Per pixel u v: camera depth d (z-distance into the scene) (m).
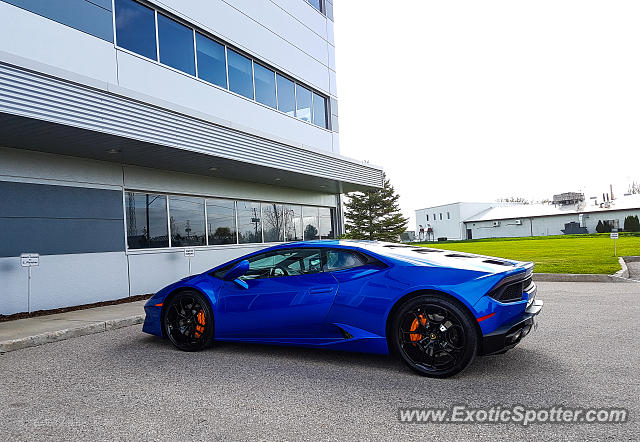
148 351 4.82
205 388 3.52
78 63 8.02
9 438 2.68
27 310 7.56
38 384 3.78
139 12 9.35
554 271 11.80
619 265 12.54
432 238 65.88
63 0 7.85
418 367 3.66
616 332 4.97
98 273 8.75
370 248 4.19
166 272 10.24
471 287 3.54
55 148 7.75
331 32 17.20
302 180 12.94
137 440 2.61
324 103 16.61
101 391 3.52
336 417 2.87
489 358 4.09
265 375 3.80
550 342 4.61
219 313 4.58
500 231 55.47
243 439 2.58
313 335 4.17
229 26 11.75
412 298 3.71
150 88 9.41
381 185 15.84
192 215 11.18
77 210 8.48
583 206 51.09
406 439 2.53
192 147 8.45
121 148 7.97
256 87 12.84
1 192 7.36
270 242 13.84
